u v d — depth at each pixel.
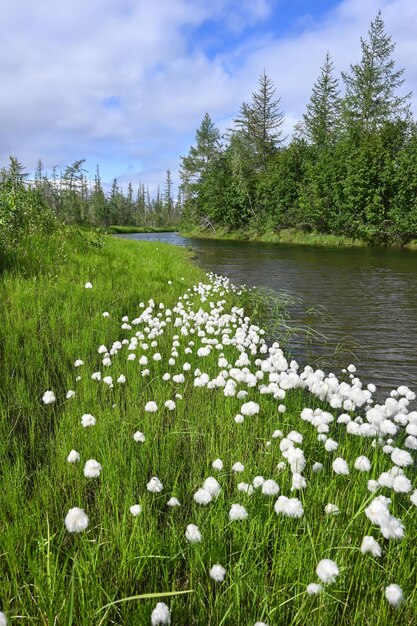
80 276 7.80
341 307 9.13
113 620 1.77
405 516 2.19
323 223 32.00
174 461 2.89
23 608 1.64
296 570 1.92
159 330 5.48
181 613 1.81
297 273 14.52
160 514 2.43
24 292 6.04
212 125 49.50
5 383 3.77
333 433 3.38
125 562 1.96
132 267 9.82
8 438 2.99
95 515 2.34
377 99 36.34
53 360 4.42
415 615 1.80
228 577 1.92
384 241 28.59
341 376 5.15
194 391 4.07
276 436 3.00
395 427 2.46
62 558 2.05
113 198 79.94
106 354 4.49
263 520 2.25
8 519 2.24
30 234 9.05
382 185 28.02
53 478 2.62
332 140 38.59
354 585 1.95
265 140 46.31
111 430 3.12
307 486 2.44
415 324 7.68
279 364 3.85
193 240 36.19
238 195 40.09
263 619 1.71
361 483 2.47
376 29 35.41
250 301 9.08
